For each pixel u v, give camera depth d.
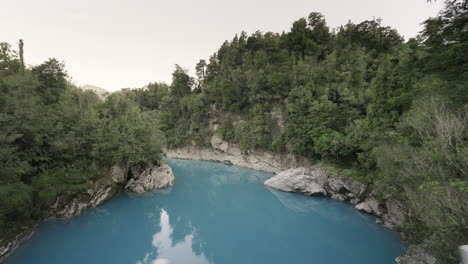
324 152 32.81
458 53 13.67
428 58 17.23
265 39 64.62
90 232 20.06
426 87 15.40
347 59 48.50
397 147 16.28
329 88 38.56
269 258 17.06
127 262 16.02
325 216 24.92
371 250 17.81
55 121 22.91
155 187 32.31
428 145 12.16
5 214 14.98
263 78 52.69
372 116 24.77
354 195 27.12
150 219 24.06
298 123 38.62
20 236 15.86
